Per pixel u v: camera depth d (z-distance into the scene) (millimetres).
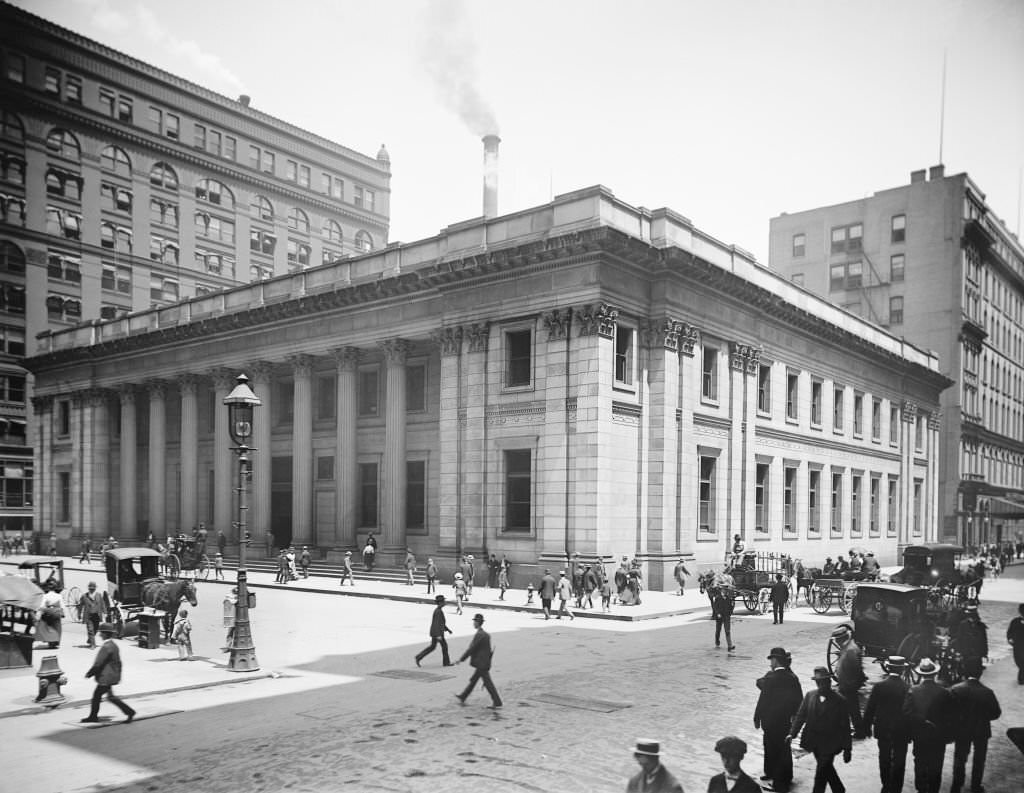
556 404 34469
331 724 13594
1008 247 53406
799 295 48531
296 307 45438
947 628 20406
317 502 46812
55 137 62875
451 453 38156
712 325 39719
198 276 67125
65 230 62938
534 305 35625
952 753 12555
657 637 23453
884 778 10055
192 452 52750
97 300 63625
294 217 73062
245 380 19172
